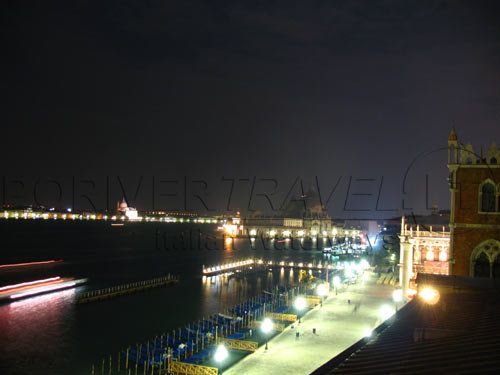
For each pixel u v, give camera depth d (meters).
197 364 59.56
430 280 38.31
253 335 73.31
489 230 50.19
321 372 20.19
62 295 110.94
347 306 90.88
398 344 23.38
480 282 37.16
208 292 123.62
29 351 68.69
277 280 148.50
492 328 24.52
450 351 21.09
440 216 109.88
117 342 73.88
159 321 88.56
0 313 90.38
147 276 154.62
